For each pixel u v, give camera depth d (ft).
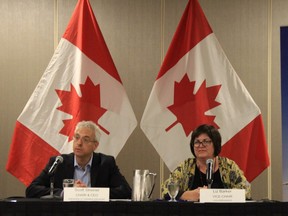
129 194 12.14
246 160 14.01
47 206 8.03
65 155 12.66
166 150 14.15
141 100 17.19
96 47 14.49
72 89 14.23
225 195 8.77
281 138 16.56
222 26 17.22
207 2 17.33
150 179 9.91
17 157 13.74
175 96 14.33
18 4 17.33
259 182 16.57
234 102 14.25
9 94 17.02
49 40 17.24
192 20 14.69
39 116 13.98
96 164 12.64
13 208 7.99
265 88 16.84
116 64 17.29
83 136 12.35
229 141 14.06
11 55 17.16
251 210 8.13
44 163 13.76
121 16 17.33
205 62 14.48
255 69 16.96
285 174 16.44
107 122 14.19
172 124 14.23
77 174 12.51
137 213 8.07
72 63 14.39
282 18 16.96
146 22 17.38
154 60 17.28
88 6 14.71
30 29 17.25
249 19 17.12
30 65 17.13
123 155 17.11
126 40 17.34
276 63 16.85
